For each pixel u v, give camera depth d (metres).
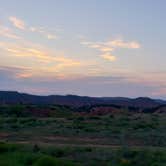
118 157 26.92
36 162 24.73
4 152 28.98
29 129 51.47
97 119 72.19
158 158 26.69
